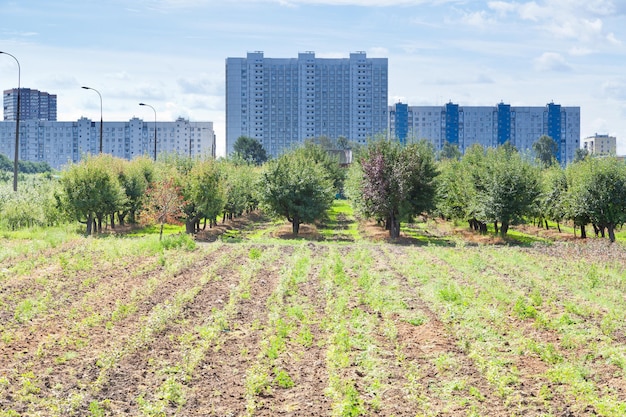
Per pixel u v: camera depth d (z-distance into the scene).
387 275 23.11
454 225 54.75
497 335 14.55
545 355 12.74
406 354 13.12
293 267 24.64
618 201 38.94
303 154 74.31
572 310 16.66
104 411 9.96
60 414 9.68
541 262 26.69
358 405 10.30
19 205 40.75
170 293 19.19
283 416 9.98
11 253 25.53
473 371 12.10
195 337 14.25
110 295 18.59
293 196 44.12
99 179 41.09
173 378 11.36
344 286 20.14
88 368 11.88
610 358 12.73
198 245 32.59
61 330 14.62
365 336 14.27
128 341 13.41
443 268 24.61
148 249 28.67
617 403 10.30
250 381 11.02
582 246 32.88
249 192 60.16
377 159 42.88
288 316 16.30
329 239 43.34
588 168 40.09
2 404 9.91
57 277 21.16
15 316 15.45
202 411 10.16
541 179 44.56
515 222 42.44
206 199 42.81
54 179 46.12
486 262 26.73
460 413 10.10
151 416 9.72
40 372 11.59
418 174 42.94
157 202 35.00
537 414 10.04
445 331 14.95
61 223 41.59
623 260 27.33
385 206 42.41
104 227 47.00
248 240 39.66
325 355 13.05
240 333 14.70
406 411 10.16
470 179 46.62
